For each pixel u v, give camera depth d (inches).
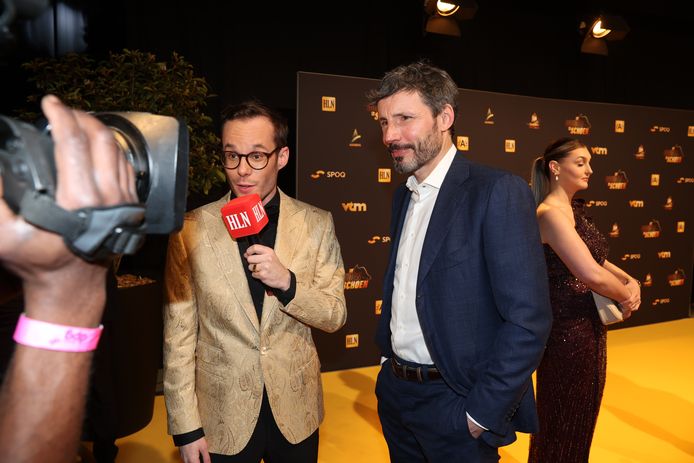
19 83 142.8
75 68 119.6
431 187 62.6
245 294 58.7
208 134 132.0
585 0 206.2
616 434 122.9
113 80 119.6
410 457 64.9
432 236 58.0
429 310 57.9
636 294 87.7
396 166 61.1
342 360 166.7
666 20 232.5
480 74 210.1
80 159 17.8
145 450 113.3
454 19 182.1
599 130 204.2
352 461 110.0
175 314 58.7
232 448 57.0
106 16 150.5
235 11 166.9
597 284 79.7
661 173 218.2
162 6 156.6
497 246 54.2
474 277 56.4
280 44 174.1
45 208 17.0
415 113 58.5
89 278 18.6
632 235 213.8
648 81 244.5
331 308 61.3
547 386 85.3
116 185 18.3
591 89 232.7
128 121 22.5
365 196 165.8
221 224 60.9
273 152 62.0
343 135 161.5
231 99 168.4
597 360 83.9
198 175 128.2
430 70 59.9
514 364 52.9
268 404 59.7
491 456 58.2
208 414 58.4
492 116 184.9
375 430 124.5
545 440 85.7
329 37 181.6
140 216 18.6
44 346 17.9
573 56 227.6
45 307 18.1
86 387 18.7
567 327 83.4
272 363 58.6
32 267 17.8
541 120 193.3
